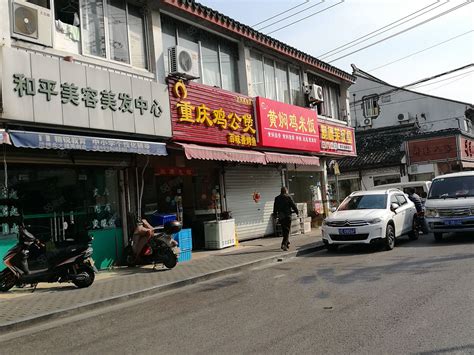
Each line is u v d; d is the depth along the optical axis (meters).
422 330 4.94
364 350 4.45
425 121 34.53
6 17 8.20
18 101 7.93
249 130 13.89
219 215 14.08
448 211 12.00
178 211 12.84
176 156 12.27
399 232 12.43
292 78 17.89
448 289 6.69
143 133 10.31
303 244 13.42
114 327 6.04
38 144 7.94
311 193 19.39
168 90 11.16
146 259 10.45
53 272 8.23
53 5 9.32
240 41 14.64
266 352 4.56
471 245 11.10
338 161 29.62
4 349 5.39
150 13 11.35
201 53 13.36
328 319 5.59
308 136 16.89
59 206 9.83
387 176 28.41
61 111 8.62
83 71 9.12
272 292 7.48
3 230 8.85
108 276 9.61
